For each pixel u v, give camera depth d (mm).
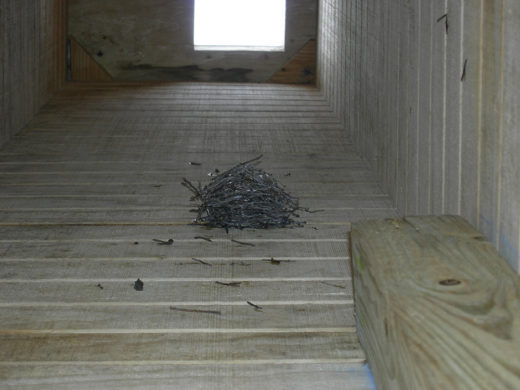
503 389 975
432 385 1005
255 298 1873
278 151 3760
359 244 1673
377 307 1407
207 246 2311
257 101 4914
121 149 3732
